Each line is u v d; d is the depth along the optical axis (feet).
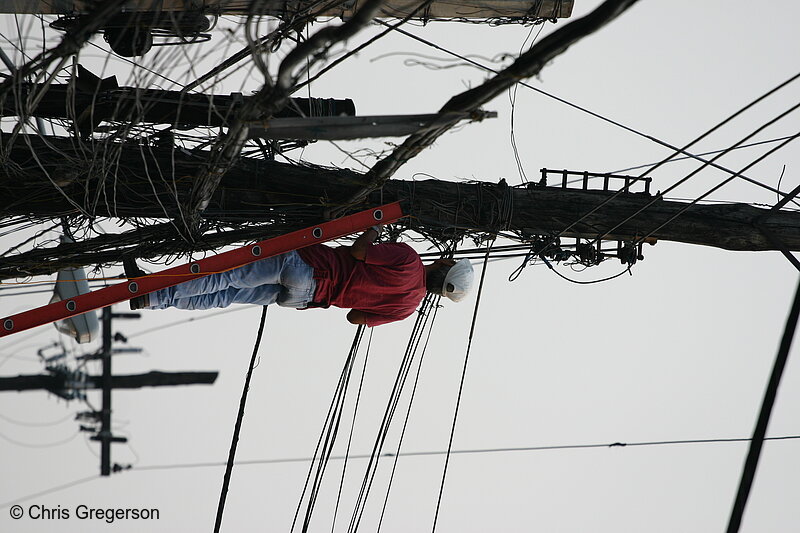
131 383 190.19
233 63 97.19
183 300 99.19
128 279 97.71
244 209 102.47
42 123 103.19
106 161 95.96
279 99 67.36
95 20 66.95
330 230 99.96
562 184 107.24
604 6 58.13
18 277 106.83
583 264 109.09
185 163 98.02
